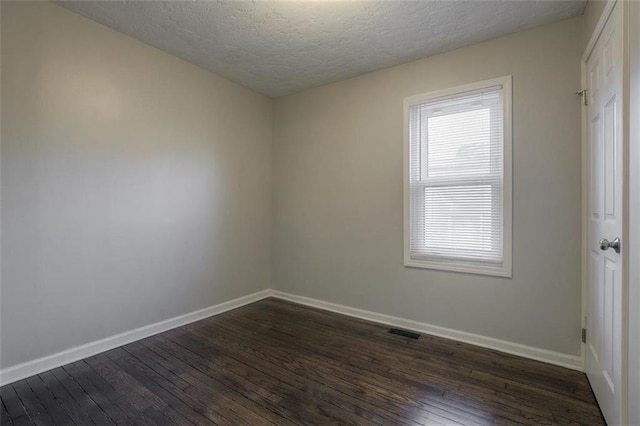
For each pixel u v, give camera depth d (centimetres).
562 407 173
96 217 236
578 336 215
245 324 296
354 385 195
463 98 259
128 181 254
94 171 235
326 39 250
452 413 169
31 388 192
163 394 186
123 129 250
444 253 268
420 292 279
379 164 302
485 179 250
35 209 207
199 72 304
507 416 166
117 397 183
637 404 122
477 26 229
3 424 161
